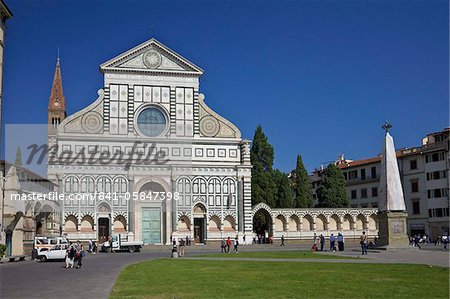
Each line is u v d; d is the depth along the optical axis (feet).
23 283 109.19
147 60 324.60
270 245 311.06
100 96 315.58
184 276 116.78
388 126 214.28
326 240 338.54
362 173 430.61
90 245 262.47
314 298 80.43
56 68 399.65
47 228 272.72
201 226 321.73
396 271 123.13
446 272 119.75
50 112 389.60
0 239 193.77
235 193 325.21
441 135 372.17
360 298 80.38
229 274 120.67
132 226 308.19
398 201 208.74
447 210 352.90
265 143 376.48
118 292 89.30
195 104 327.47
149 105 321.73
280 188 370.32
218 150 326.85
